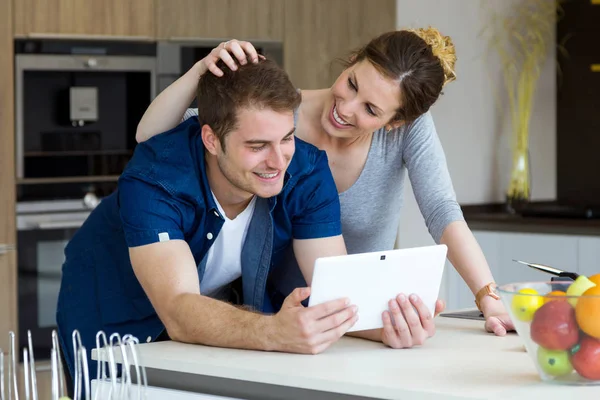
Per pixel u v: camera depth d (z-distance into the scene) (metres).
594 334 1.73
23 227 4.39
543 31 5.96
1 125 4.33
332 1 5.06
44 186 4.45
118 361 2.04
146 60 4.62
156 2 4.63
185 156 2.32
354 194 2.84
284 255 2.60
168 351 2.09
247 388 1.93
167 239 2.24
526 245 5.02
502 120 5.81
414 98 2.48
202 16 4.73
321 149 2.77
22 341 4.38
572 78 5.96
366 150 2.79
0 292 4.34
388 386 1.76
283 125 2.17
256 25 4.86
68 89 4.48
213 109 2.20
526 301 1.79
